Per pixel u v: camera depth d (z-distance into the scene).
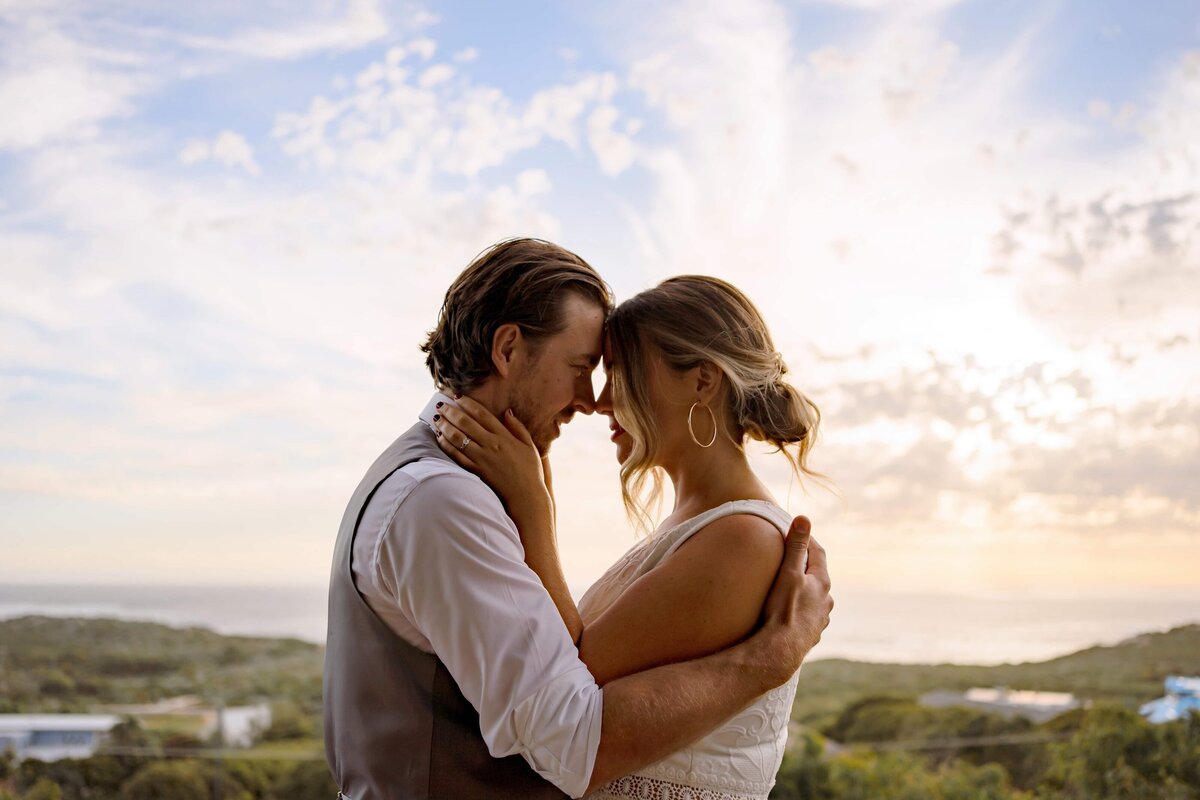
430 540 1.41
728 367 1.67
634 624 1.52
